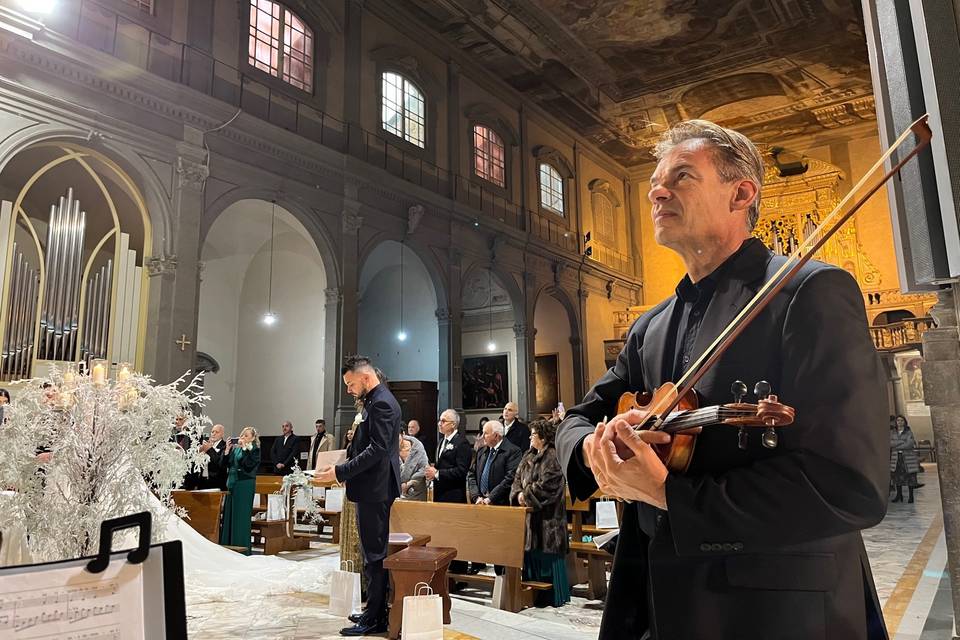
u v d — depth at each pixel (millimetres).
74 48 9070
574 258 20188
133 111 9844
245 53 11656
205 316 16875
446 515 5898
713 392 1142
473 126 17234
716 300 1261
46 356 9125
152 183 9969
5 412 2742
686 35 16547
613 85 18891
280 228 16828
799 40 16766
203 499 7641
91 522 2674
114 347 9695
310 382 16766
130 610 1088
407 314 19344
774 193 21375
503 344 19828
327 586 5984
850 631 991
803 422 1006
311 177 12594
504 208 17875
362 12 14344
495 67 17875
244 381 17469
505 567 5590
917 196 2045
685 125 1365
